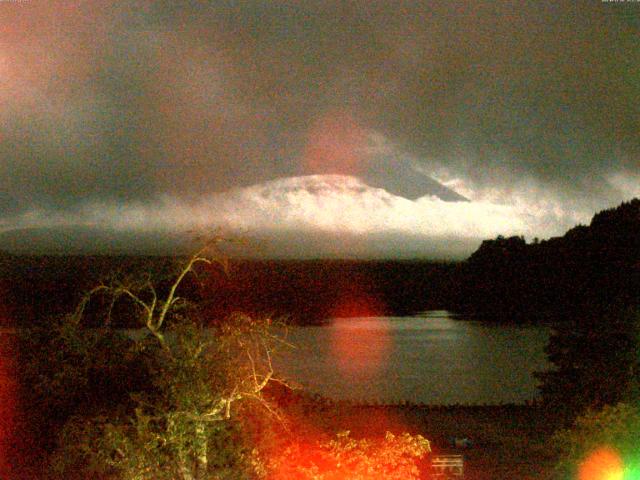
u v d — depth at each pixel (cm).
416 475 1243
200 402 1088
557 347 2336
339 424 1576
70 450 1179
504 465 1728
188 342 1110
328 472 1092
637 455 1102
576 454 1162
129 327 1345
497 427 2186
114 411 1244
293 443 1227
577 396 2100
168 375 1102
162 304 1215
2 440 1369
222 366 1118
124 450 1105
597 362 2075
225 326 1127
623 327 2048
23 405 1398
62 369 1361
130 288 1205
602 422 1131
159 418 1096
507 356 4412
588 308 2214
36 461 1358
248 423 1201
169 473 1094
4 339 1441
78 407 1339
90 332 1352
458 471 1605
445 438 2028
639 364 1856
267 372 1162
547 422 2242
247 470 1141
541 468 1692
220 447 1147
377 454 1087
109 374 1361
